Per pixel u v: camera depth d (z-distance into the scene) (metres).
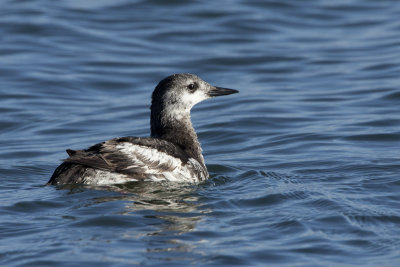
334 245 9.55
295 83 21.22
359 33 25.58
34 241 9.52
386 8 28.08
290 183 12.76
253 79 21.70
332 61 22.94
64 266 8.68
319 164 14.20
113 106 19.48
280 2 28.33
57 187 11.77
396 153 14.80
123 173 11.95
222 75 22.09
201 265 8.84
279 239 9.77
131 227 10.10
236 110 18.88
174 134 13.50
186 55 23.50
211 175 13.50
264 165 14.37
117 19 26.22
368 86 20.44
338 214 10.73
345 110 18.47
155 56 23.36
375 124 17.12
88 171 11.87
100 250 9.19
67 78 21.27
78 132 17.34
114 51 23.58
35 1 27.50
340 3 28.56
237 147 16.08
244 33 25.52
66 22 25.52
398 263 8.98
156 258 8.98
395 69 21.77
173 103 13.48
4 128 17.67
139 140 12.42
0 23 24.81
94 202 11.09
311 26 26.34
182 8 27.45
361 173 13.38
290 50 23.98
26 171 14.03
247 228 10.16
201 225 10.28
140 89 20.95
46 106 19.28
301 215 10.73
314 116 18.08
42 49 23.22
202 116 18.62
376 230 10.12
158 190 12.02
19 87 20.41
